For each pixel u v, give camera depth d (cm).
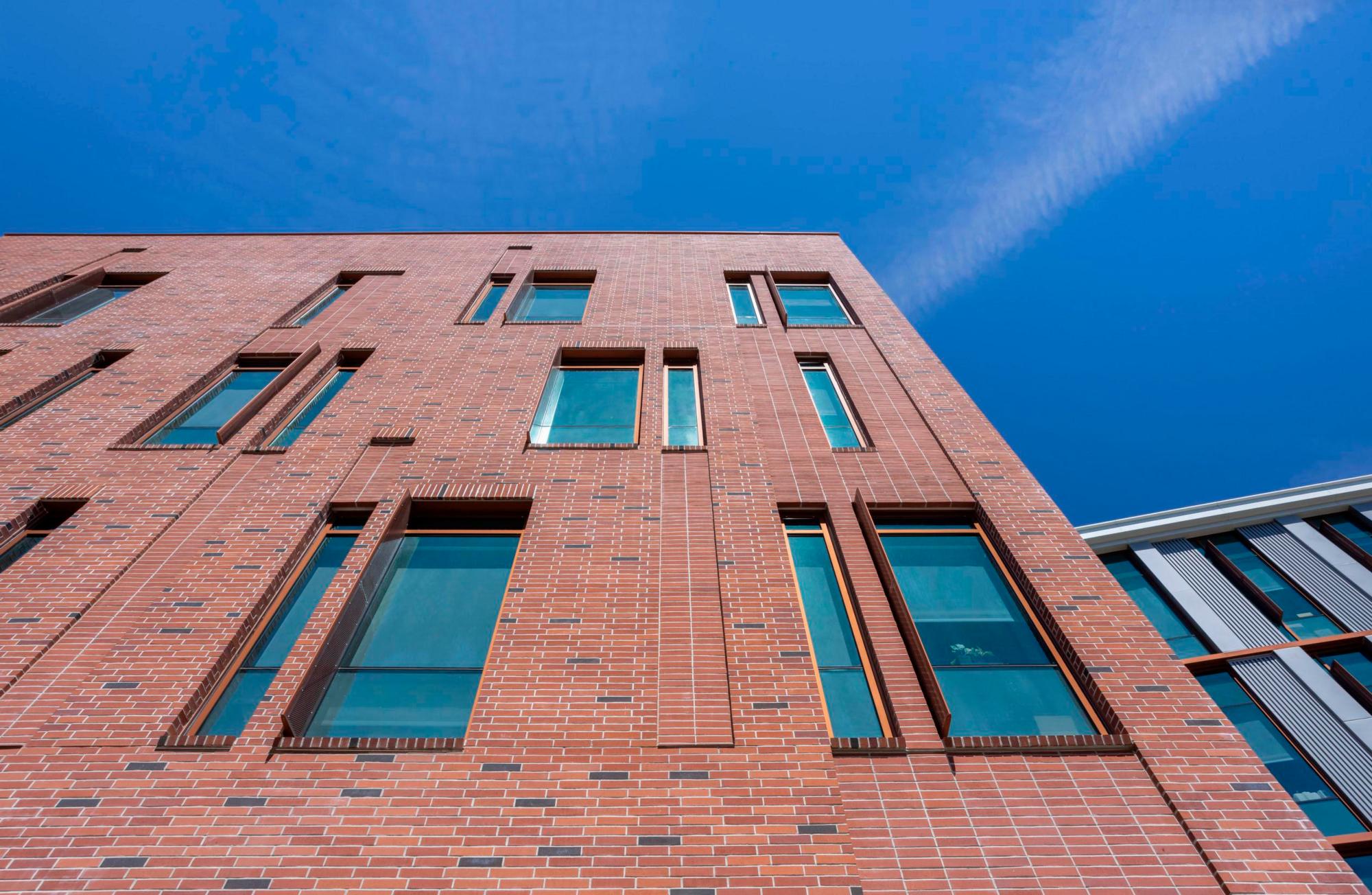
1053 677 725
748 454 1037
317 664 679
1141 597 1140
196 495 934
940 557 891
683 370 1316
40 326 1438
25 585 771
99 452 1027
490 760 593
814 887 507
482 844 527
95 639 702
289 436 1134
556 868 512
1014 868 527
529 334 1413
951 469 1020
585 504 917
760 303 1590
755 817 552
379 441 1038
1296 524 1165
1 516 887
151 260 1866
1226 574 1132
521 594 769
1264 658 967
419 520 931
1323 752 839
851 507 936
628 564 811
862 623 776
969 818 564
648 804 561
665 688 659
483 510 937
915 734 638
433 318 1487
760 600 770
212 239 2048
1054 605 777
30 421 1094
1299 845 533
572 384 1261
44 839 521
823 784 581
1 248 1941
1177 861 531
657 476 980
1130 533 1196
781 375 1270
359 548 823
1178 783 586
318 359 1312
